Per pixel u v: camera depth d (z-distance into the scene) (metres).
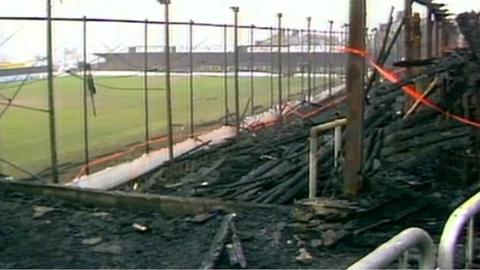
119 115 19.92
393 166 9.23
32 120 17.44
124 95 23.95
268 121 19.61
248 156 12.91
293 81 30.45
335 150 8.34
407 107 12.63
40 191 7.86
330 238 5.95
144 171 12.24
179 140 15.28
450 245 2.18
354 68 6.66
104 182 10.95
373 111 12.58
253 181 10.23
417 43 14.44
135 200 7.26
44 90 19.23
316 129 7.27
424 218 6.66
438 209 6.85
